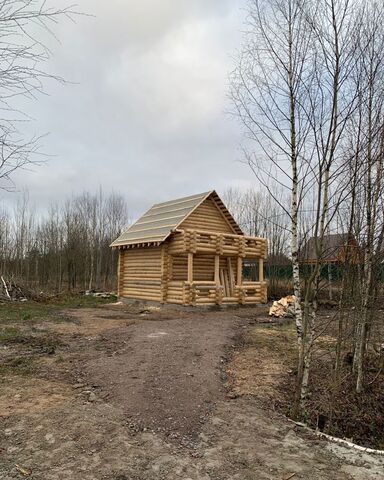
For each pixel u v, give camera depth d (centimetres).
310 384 768
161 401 612
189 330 1178
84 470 411
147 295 1933
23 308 1744
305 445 498
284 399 677
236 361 878
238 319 1473
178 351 898
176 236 1764
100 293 2605
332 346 1020
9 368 761
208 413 587
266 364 861
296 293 638
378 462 462
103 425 518
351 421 664
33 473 399
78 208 3666
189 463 440
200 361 827
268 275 2650
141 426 530
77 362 818
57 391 640
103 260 3741
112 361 810
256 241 1997
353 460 463
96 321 1369
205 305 1738
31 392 628
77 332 1142
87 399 612
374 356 903
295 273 639
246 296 1909
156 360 819
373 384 782
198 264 1920
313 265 670
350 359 903
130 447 468
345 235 711
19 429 493
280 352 974
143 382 683
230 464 441
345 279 729
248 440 504
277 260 2555
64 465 418
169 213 2025
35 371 748
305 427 557
